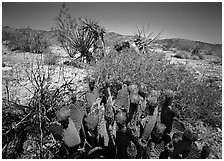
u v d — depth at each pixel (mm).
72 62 6762
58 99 3150
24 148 2535
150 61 5934
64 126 2059
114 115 2305
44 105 2916
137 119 2324
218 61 11195
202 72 7254
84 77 4988
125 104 2457
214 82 5520
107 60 5641
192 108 3580
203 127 3350
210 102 3854
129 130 2014
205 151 2061
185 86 4238
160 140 2090
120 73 4605
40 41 8156
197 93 4039
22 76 4590
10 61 6320
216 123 3463
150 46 8875
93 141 2229
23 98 3564
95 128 2146
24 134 2645
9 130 2549
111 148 2191
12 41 10367
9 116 2756
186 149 2072
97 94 2668
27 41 7980
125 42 8383
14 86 4055
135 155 2035
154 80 4441
